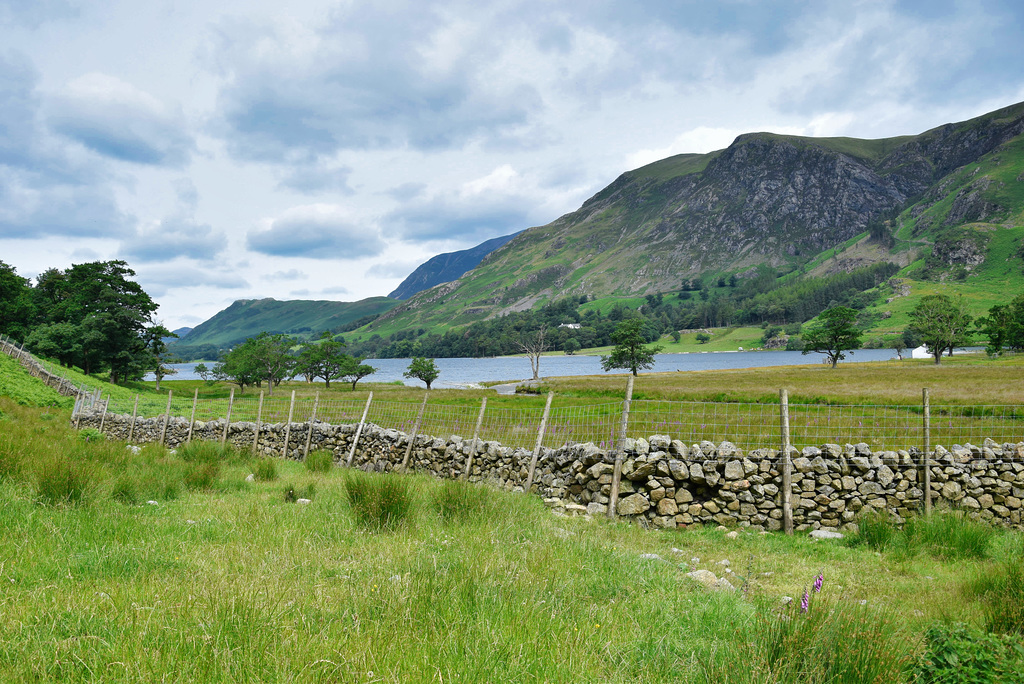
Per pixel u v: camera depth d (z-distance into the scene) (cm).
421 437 1545
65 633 356
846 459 991
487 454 1338
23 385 3919
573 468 1084
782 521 961
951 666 358
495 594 437
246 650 320
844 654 339
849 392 3847
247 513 804
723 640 401
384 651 331
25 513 655
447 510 826
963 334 10381
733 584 624
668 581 566
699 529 952
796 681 314
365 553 615
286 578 502
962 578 645
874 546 843
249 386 10062
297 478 1310
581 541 674
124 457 1247
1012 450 1005
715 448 1013
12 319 7619
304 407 3155
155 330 8450
